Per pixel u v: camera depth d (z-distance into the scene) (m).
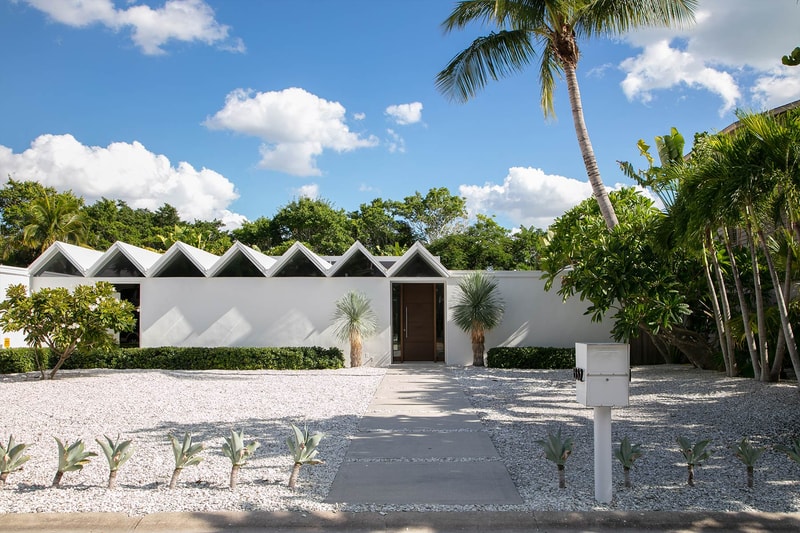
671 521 4.19
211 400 9.94
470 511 4.40
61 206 35.53
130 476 5.37
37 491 4.88
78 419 8.29
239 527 4.21
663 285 10.95
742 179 6.81
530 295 15.91
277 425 7.85
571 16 12.50
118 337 17.00
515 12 12.32
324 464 5.82
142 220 50.03
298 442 5.12
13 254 37.19
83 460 5.05
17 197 41.53
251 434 7.29
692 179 7.74
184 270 16.06
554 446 4.98
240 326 15.88
